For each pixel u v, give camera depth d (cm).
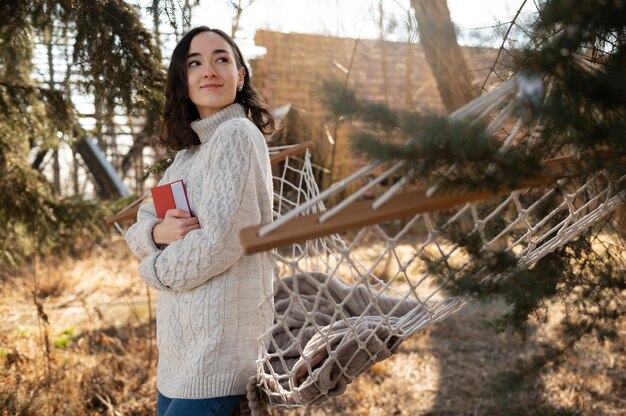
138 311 475
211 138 173
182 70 192
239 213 164
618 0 100
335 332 171
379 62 522
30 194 359
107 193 762
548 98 111
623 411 293
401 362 379
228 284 167
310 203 114
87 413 306
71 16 272
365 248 647
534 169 112
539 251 160
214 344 165
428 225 134
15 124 335
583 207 149
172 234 171
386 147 110
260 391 172
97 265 612
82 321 448
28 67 340
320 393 162
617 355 355
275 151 266
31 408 288
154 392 331
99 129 368
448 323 434
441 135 108
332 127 558
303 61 605
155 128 298
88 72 282
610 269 170
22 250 399
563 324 183
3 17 273
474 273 137
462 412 310
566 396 311
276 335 201
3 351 351
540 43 123
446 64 278
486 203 189
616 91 103
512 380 150
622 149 108
